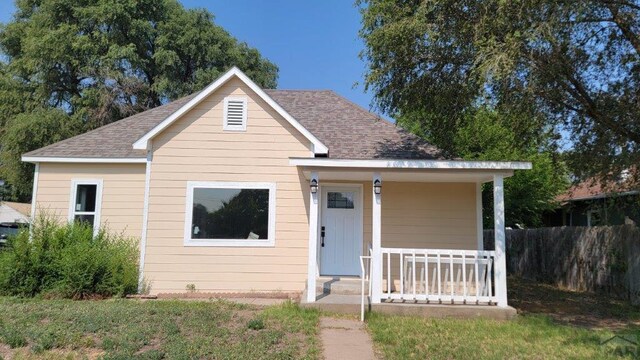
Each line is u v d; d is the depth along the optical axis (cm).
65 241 1013
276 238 1086
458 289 1018
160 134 1101
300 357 576
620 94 1030
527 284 1486
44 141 2336
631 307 1045
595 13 932
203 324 705
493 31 852
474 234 1104
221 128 1108
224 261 1070
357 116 1345
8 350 566
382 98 1047
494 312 861
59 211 1122
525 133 1125
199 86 2852
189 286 1056
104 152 1143
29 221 1050
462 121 1127
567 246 1402
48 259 977
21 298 916
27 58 2539
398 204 1120
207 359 550
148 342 607
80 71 2536
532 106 985
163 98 2844
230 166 1098
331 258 1108
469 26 884
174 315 765
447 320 827
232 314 796
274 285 1070
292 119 1095
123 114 2525
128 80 2525
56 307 806
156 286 1055
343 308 868
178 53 2909
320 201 1123
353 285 1003
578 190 1822
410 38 908
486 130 1775
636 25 975
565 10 793
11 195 3866
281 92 1514
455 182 1122
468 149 1833
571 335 727
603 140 1036
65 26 2467
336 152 1122
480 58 815
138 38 2745
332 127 1267
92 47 2522
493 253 916
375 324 775
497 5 827
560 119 1101
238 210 1088
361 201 1126
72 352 562
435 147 1193
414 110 1118
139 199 1123
